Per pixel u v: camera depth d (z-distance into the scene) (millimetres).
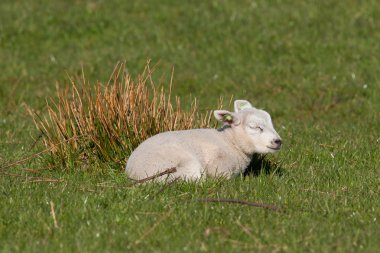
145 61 50750
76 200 22625
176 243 19609
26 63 51656
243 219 21234
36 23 57875
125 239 19859
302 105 43000
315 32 54500
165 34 55656
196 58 51438
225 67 49906
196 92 45781
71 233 20391
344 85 45562
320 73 47906
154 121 28031
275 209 22047
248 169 27297
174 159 24359
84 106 29453
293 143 31828
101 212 21750
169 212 21203
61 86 46719
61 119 28047
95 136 27422
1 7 61125
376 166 27922
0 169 27062
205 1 61531
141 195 23031
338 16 57312
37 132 34156
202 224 20891
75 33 56656
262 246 19484
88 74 48656
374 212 22141
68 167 27250
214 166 25188
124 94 28172
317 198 23281
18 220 21375
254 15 58000
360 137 33000
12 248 19359
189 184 23891
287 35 54438
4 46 54625
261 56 51312
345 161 28500
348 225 21016
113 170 26344
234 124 25906
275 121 39312
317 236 20016
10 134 34531
